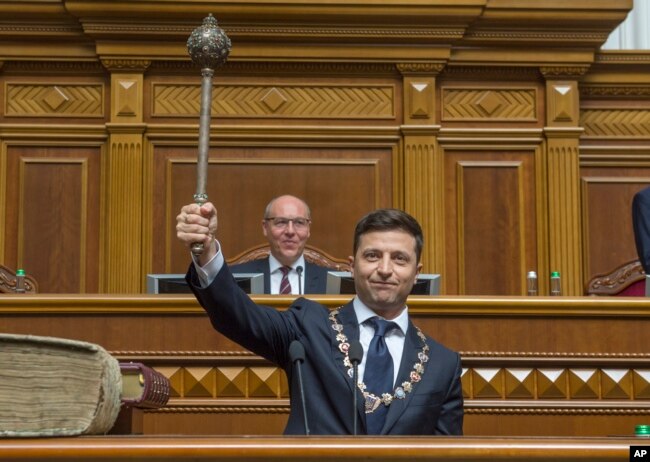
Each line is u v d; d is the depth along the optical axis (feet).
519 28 48.60
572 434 27.96
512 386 27.91
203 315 27.68
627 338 28.17
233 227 47.50
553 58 48.91
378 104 48.70
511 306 27.91
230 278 19.92
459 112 49.01
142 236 47.09
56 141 47.80
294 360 19.39
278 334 21.04
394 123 48.62
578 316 28.12
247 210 47.65
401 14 47.55
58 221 47.32
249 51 47.96
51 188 47.52
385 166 48.32
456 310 27.84
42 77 48.39
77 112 48.21
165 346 27.55
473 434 27.81
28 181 47.52
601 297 28.09
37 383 14.21
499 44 48.75
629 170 49.93
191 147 47.85
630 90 50.19
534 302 27.91
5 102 48.03
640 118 50.31
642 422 28.04
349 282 31.42
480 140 48.73
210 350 27.58
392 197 48.16
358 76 48.80
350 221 47.88
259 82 48.55
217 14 47.29
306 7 47.24
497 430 27.84
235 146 48.03
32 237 47.19
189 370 27.58
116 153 47.39
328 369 20.92
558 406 27.91
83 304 27.40
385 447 13.58
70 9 46.78
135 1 46.83
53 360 14.29
